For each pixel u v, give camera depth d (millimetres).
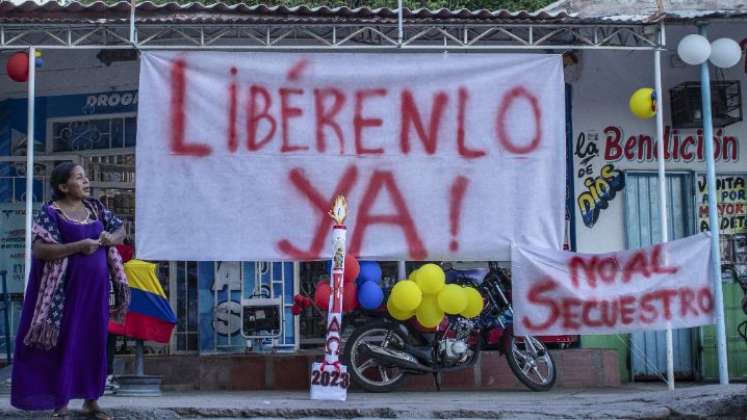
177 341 10695
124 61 11117
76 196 6672
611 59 10953
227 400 8227
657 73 9227
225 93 8938
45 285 6469
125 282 6883
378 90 9062
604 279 9008
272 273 10734
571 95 10891
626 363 10742
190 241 8828
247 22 8789
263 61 8984
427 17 8938
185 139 8867
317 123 9000
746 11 9094
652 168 10977
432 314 9062
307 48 8898
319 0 17922
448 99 9094
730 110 11016
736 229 11109
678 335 10961
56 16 8734
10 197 11125
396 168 9031
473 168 9078
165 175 8836
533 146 9125
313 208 8945
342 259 8359
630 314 8992
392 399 8594
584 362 10266
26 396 6445
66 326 6496
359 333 9281
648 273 9047
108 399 8336
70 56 11188
